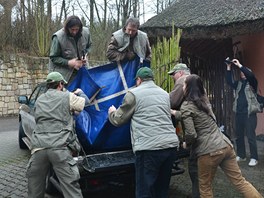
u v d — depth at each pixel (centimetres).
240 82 655
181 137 457
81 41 512
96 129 442
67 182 379
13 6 1666
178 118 409
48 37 1698
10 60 1535
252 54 853
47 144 377
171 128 382
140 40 502
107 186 448
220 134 400
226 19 730
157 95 385
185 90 407
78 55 508
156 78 554
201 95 402
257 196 397
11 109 1542
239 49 885
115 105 465
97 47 2034
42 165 388
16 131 1157
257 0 757
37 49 1702
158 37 766
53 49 492
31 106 681
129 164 428
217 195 488
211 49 916
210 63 927
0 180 588
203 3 912
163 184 397
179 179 570
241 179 404
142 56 502
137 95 379
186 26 784
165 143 367
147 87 389
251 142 633
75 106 391
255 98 637
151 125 370
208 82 930
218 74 903
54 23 1788
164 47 560
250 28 698
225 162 406
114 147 455
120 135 443
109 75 478
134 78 475
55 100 389
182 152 461
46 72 1645
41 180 396
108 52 484
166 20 872
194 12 861
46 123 385
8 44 1625
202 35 765
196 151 398
